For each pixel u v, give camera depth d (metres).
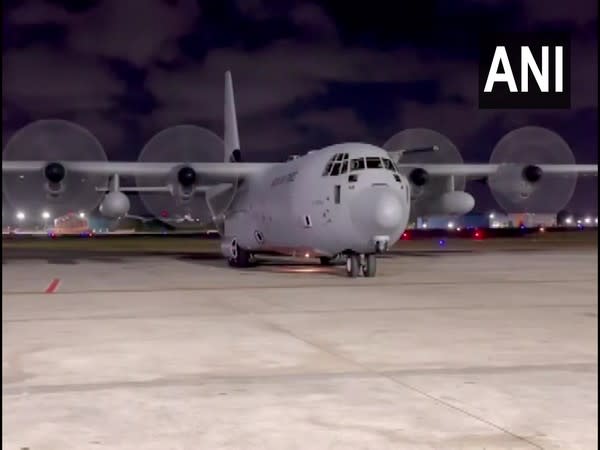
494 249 39.53
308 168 20.61
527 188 29.41
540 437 5.39
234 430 5.61
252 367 8.00
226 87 31.38
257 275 21.27
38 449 5.17
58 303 14.33
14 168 25.42
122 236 82.06
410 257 30.98
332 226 19.31
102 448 5.19
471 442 5.28
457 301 14.30
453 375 7.53
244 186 25.77
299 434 5.50
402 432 5.53
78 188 27.77
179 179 25.92
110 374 7.66
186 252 39.16
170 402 6.46
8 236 85.06
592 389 6.88
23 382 7.30
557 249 39.31
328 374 7.62
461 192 28.48
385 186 18.59
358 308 13.27
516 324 11.17
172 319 11.90
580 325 11.04
